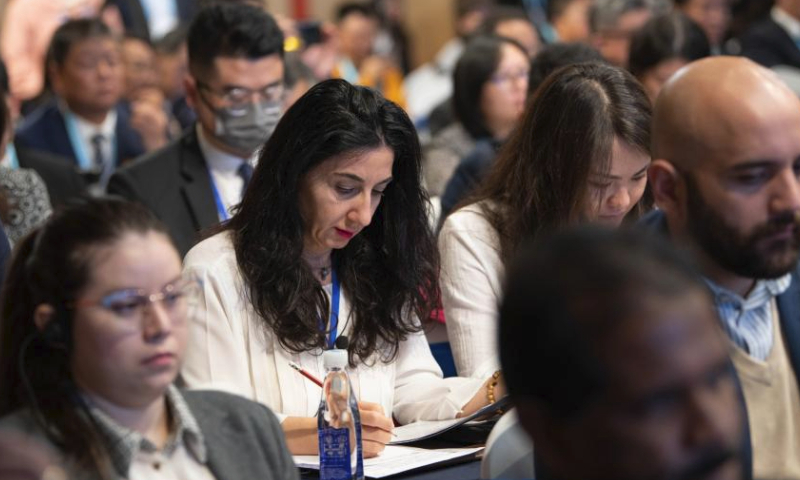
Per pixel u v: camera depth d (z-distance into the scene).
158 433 3.20
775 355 3.36
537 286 1.94
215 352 4.43
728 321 3.31
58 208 3.20
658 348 1.84
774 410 3.33
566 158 4.75
